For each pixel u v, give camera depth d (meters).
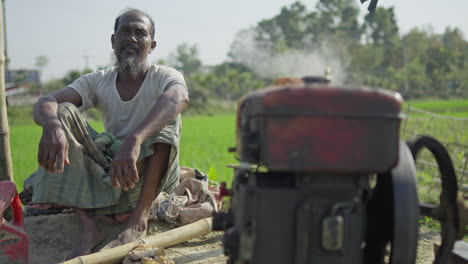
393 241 2.13
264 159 1.94
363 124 1.94
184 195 4.01
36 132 30.61
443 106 45.91
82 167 3.34
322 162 1.92
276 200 1.98
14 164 12.75
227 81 62.66
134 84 3.75
